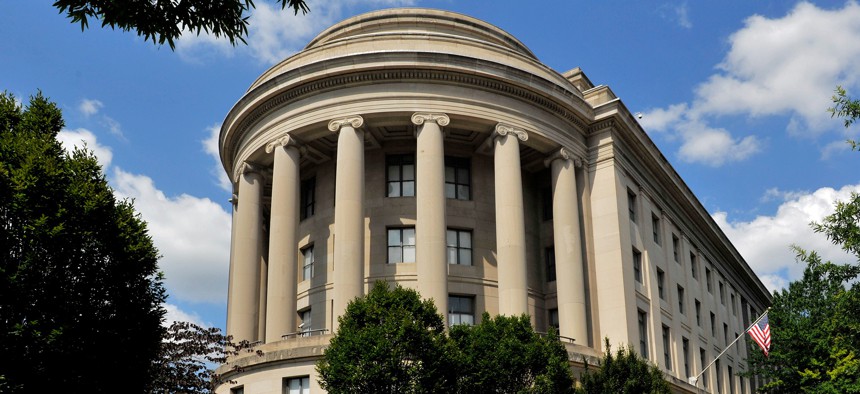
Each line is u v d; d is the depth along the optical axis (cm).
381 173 4622
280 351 3909
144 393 2719
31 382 2297
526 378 3080
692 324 5650
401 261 4484
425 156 4238
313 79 4388
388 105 4312
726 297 7031
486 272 4534
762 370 6031
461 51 4575
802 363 5475
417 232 4162
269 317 4188
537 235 4909
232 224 5303
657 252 5259
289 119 4462
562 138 4653
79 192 2459
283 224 4319
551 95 4569
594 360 4122
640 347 4597
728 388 6450
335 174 4725
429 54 4328
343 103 4353
